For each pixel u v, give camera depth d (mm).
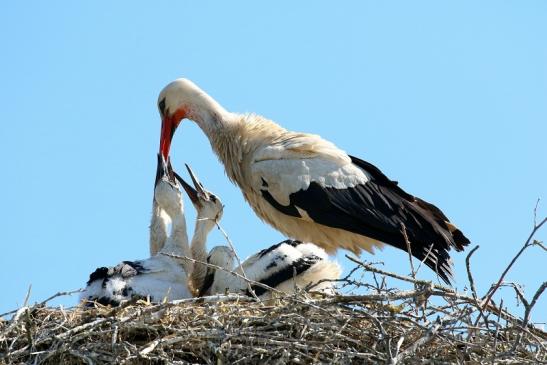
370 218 16672
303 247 16172
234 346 12930
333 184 16797
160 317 13344
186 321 13391
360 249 17141
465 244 16812
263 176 16984
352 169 17000
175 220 16781
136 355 12594
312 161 16969
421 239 16578
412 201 17094
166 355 12859
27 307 13188
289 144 17141
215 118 17859
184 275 15766
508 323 13305
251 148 17375
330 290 15375
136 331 13344
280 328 13328
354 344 13195
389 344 12320
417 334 13047
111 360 12773
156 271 15531
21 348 13039
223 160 17672
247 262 16016
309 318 13281
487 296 12984
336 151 17203
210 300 13578
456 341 12711
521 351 12977
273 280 15711
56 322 13422
